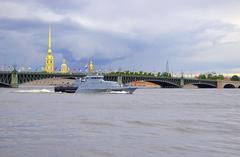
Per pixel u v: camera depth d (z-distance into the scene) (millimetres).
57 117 76250
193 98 187500
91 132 54781
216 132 57031
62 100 142000
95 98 159000
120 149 41906
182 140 48719
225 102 150500
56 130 56281
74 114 83750
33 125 62156
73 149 41562
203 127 63219
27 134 51906
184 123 69312
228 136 52875
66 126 61344
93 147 42844
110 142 46188
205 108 113125
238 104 136125
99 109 100375
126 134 53375
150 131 57156
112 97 171000
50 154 39094
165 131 57438
